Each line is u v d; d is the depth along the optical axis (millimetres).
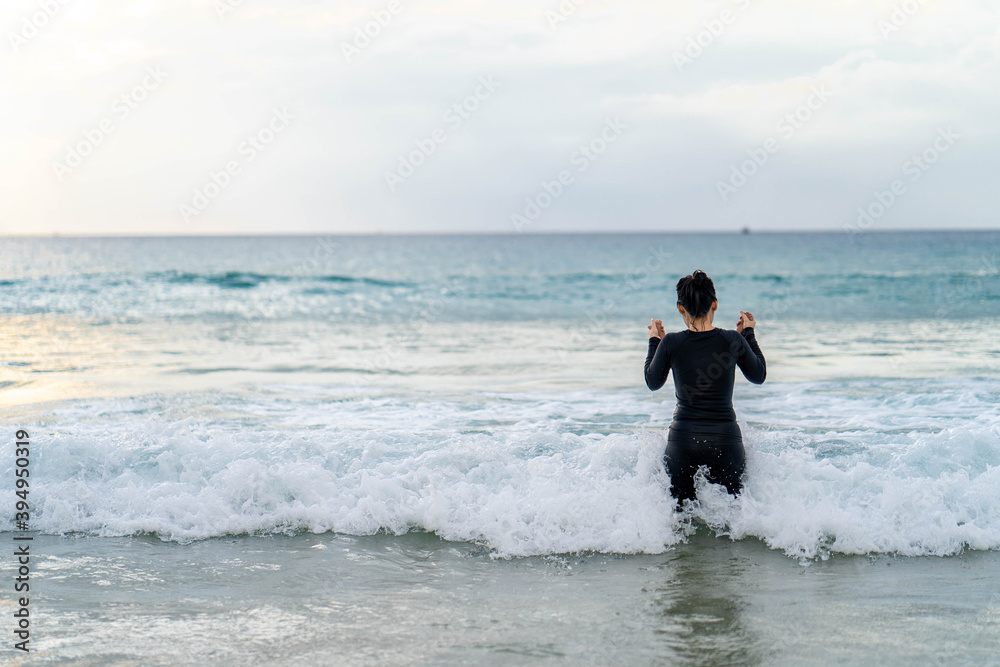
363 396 8188
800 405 7453
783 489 4461
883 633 3072
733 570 3811
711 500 4309
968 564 3881
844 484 4570
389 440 5473
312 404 7691
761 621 3197
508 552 4086
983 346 11977
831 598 3445
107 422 6617
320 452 5152
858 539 4105
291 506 4574
